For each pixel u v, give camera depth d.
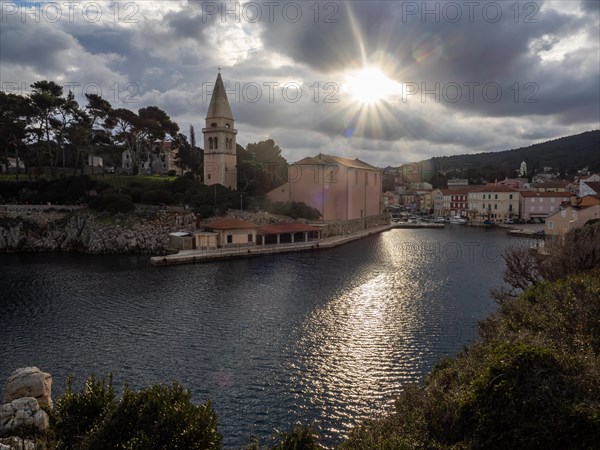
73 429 13.34
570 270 32.59
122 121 115.50
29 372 15.96
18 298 45.47
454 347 31.17
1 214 85.44
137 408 12.01
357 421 21.86
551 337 16.30
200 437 11.64
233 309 41.12
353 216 118.06
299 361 28.91
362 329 35.19
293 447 12.09
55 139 106.88
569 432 10.30
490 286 50.66
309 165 107.69
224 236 78.75
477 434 11.41
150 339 33.16
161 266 64.81
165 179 114.19
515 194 145.50
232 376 26.78
